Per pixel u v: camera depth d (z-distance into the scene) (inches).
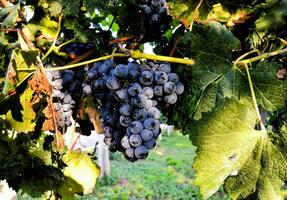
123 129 16.8
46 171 18.9
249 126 14.6
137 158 15.9
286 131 14.6
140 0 17.9
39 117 18.2
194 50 15.6
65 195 20.4
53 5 17.3
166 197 120.6
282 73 15.8
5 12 18.3
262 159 14.6
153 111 16.0
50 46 18.3
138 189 126.5
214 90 15.6
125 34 18.8
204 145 14.2
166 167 157.6
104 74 16.5
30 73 16.1
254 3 17.7
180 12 17.6
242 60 16.0
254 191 14.5
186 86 16.3
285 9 17.2
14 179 19.1
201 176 14.1
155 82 15.6
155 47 18.4
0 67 17.8
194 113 15.9
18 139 18.1
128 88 15.8
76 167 20.3
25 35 17.3
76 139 20.1
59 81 17.5
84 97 18.5
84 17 18.5
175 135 253.4
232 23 18.0
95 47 18.0
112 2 18.7
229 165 14.3
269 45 17.5
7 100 16.2
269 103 15.0
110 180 132.3
